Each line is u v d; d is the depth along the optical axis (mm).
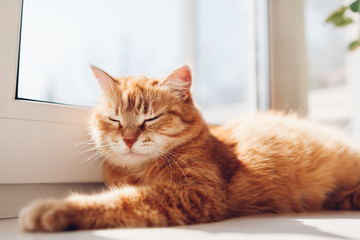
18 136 441
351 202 512
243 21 684
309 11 770
